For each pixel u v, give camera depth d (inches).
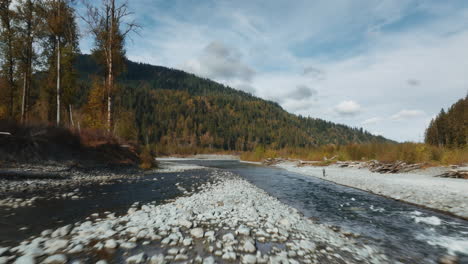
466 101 2208.4
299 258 144.3
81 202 284.8
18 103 959.6
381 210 297.7
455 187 426.9
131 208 256.5
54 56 895.7
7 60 810.2
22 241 156.4
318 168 1044.5
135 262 127.8
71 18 764.0
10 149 460.4
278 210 273.3
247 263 132.2
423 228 224.4
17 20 770.8
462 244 182.7
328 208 309.0
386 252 164.2
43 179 422.6
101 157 663.8
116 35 775.7
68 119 965.2
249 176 738.8
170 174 709.3
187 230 185.6
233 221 215.6
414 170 697.6
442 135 2281.0
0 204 255.3
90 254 136.3
